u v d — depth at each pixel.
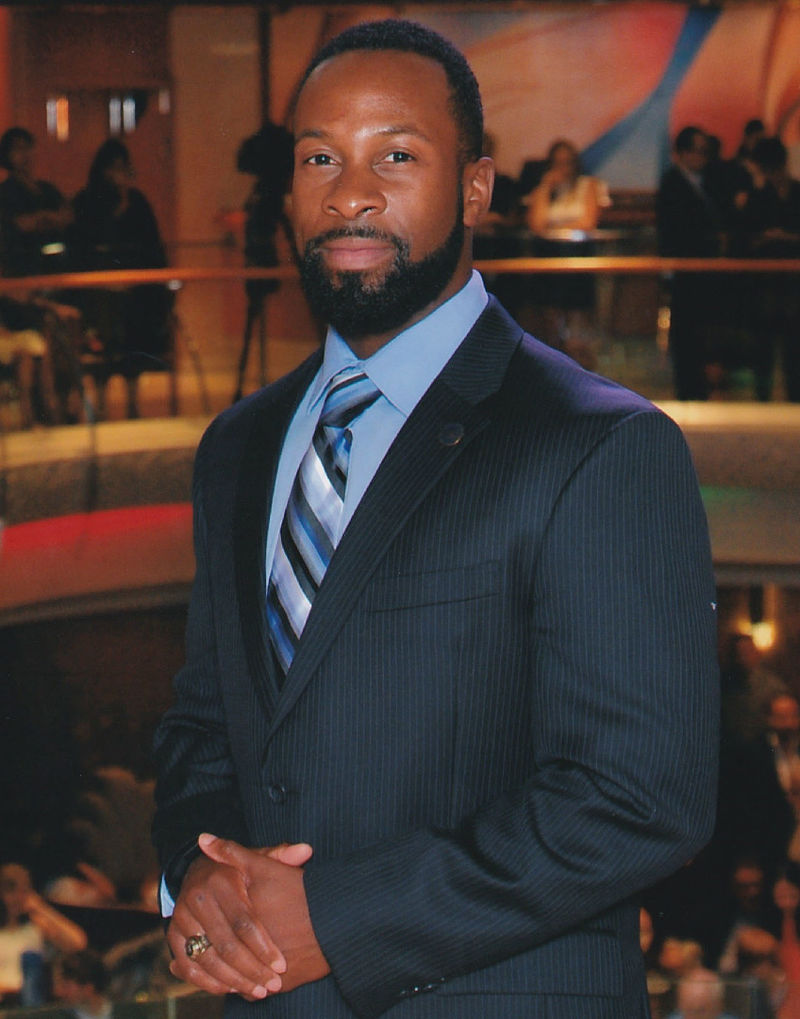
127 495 6.83
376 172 1.33
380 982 1.25
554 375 1.36
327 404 1.40
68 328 7.05
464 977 1.27
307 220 1.36
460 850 1.24
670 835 1.22
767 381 7.66
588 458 1.27
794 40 10.33
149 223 7.50
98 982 6.31
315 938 1.25
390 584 1.28
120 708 8.30
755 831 6.87
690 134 8.01
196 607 1.53
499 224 8.34
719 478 7.09
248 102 10.17
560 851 1.22
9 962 6.30
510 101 10.50
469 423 1.32
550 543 1.26
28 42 9.96
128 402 7.20
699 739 1.25
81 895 7.19
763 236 7.98
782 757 7.07
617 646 1.24
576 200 8.41
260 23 10.10
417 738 1.27
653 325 7.82
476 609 1.26
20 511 6.47
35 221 7.23
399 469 1.31
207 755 1.49
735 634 7.46
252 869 1.28
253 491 1.44
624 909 1.35
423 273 1.34
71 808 7.83
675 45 10.39
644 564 1.25
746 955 6.38
